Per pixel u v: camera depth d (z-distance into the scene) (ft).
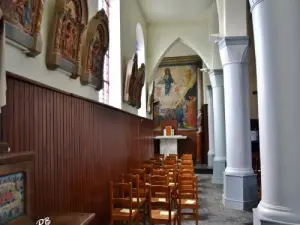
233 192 30.14
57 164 15.70
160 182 22.88
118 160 29.04
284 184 11.85
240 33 30.30
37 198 13.50
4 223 6.75
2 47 8.08
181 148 72.43
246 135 30.25
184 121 72.90
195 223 24.22
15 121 12.01
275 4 12.23
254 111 55.01
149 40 54.13
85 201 19.54
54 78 16.61
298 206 11.61
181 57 73.51
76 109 18.76
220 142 47.03
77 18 18.44
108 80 32.99
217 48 46.83
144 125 45.96
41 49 14.15
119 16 33.53
